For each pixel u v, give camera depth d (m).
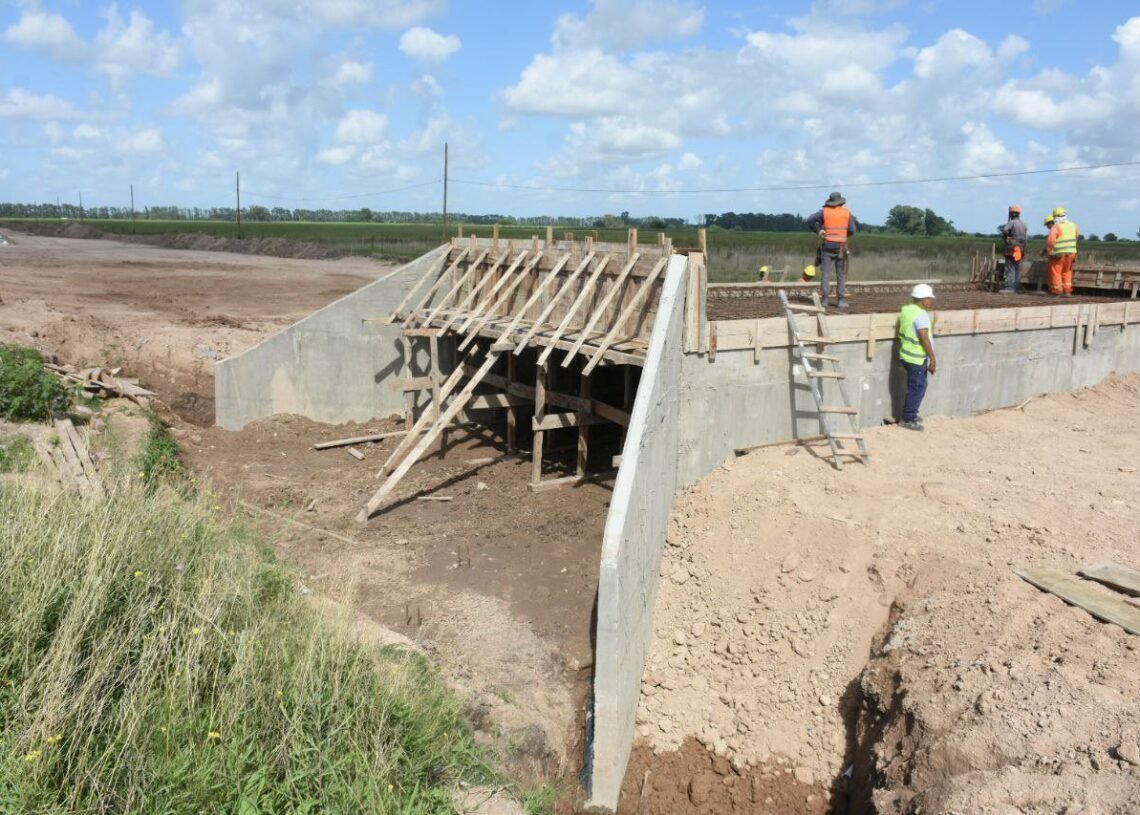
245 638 6.18
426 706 6.63
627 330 11.80
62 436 10.85
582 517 11.72
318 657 6.41
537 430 12.40
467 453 14.61
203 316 20.09
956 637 7.34
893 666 7.53
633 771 7.72
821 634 8.50
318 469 13.57
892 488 10.27
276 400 15.20
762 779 7.58
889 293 19.12
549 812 6.74
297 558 10.05
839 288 14.42
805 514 9.65
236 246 53.81
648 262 11.55
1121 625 6.91
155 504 7.75
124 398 13.59
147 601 6.25
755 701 8.22
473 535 11.11
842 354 11.81
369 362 15.87
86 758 4.88
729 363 10.72
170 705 5.36
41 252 42.97
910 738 6.59
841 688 8.08
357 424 15.86
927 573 8.51
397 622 8.76
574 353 11.39
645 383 8.62
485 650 8.38
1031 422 13.27
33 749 4.82
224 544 8.05
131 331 17.14
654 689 8.48
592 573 10.09
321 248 49.94
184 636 6.04
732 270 35.53
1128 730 5.60
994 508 9.59
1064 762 5.52
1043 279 19.94
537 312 13.91
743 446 11.17
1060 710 5.94
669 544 10.00
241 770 5.28
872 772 6.81
